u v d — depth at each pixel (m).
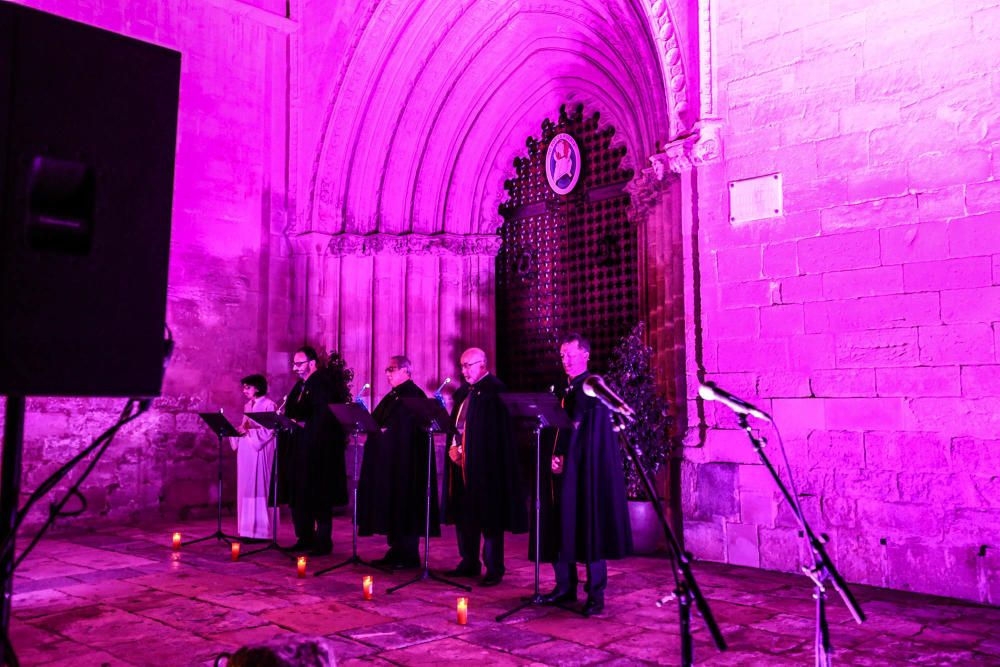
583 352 5.19
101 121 1.93
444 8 11.08
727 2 7.55
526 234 12.44
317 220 11.98
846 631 4.78
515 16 10.75
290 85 12.34
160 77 2.07
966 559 5.79
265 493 8.47
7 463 1.94
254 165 11.94
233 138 11.72
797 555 6.65
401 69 11.66
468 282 12.24
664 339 8.54
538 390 11.99
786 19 7.17
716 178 7.54
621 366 7.71
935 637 4.65
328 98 11.91
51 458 9.59
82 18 10.30
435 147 12.10
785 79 7.14
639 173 9.80
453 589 5.98
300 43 12.38
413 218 12.15
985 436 5.82
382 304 11.88
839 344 6.64
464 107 11.94
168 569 6.87
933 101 6.30
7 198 1.76
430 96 11.86
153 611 5.31
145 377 1.97
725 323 7.36
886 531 6.22
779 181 7.11
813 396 6.74
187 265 11.05
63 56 1.87
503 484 6.13
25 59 1.81
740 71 7.44
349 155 11.99
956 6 6.24
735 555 7.06
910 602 5.62
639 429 7.39
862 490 6.38
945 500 5.96
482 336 12.20
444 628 4.82
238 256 11.61
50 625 4.96
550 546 5.25
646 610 5.28
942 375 6.07
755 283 7.20
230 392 11.34
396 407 6.74
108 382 1.89
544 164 12.25
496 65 11.56
